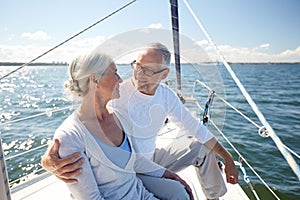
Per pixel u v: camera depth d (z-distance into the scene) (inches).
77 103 38.3
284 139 313.9
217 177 53.0
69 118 39.4
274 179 185.0
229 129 238.5
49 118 223.0
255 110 54.7
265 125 50.6
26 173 176.4
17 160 193.5
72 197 42.8
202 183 55.1
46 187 59.2
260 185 163.0
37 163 188.5
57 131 38.1
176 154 53.6
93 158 39.0
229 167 53.4
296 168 40.8
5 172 29.8
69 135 36.8
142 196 44.4
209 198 55.4
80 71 35.3
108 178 40.4
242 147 219.9
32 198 55.4
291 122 389.4
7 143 221.3
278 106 510.3
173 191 46.8
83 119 38.4
